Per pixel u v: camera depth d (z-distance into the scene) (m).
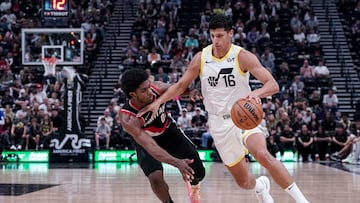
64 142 13.90
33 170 11.24
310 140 14.20
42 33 15.20
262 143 4.52
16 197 6.71
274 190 7.46
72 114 13.89
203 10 19.78
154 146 4.12
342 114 15.80
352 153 13.38
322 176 9.76
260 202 4.84
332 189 7.67
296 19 18.84
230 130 4.75
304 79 16.55
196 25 19.05
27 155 14.21
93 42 18.25
